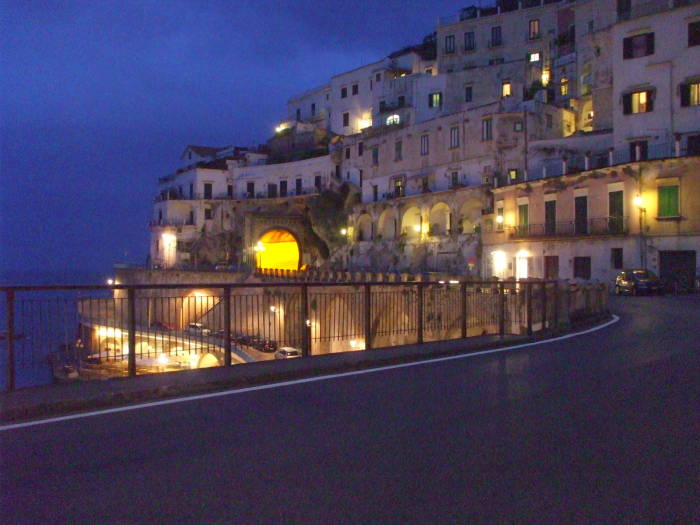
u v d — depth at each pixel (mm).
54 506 4609
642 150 42969
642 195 40094
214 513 4469
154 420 7152
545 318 17266
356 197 70188
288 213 76250
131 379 9008
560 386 9164
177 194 86875
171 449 6000
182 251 81938
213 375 9398
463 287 14891
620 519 4355
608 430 6672
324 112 90312
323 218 72500
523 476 5219
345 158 73000
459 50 73750
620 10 54344
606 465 5504
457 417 7266
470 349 13195
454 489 4922
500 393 8664
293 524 4273
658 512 4473
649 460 5645
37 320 8906
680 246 38469
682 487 4965
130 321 9469
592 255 43188
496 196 51594
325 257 75688
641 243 39906
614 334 16641
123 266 80188
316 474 5270
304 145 84625
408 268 57125
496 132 53375
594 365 11148
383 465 5508
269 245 82062
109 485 5027
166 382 8797
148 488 4961
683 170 38500
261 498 4742
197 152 95125
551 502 4660
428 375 10141
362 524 4270
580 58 60250
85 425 6938
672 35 41969
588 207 43688
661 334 16375
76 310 9555
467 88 64250
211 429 6738
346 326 15266
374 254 64938
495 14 72938
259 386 9188
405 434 6523
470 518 4367
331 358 11133
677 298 33094
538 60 68250
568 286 18906
